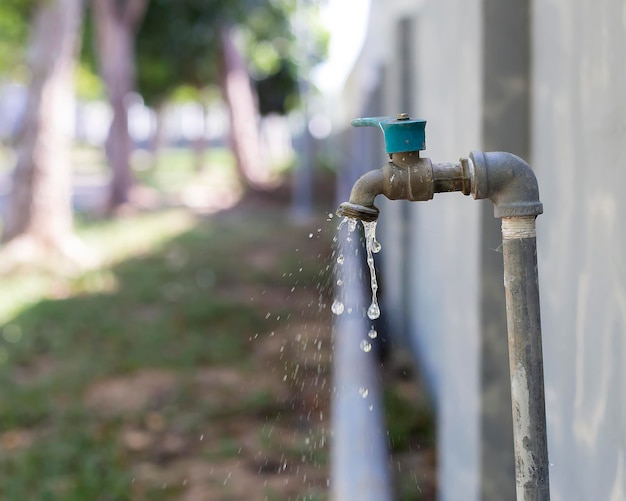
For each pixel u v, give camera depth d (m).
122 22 10.50
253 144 13.02
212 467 2.56
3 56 15.88
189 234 8.30
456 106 1.83
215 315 4.67
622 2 1.14
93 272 6.12
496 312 1.55
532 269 1.05
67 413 3.07
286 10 12.00
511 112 1.50
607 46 1.18
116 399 3.27
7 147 20.73
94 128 33.88
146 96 14.28
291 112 15.37
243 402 3.12
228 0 11.21
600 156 1.20
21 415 3.07
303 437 2.73
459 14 1.77
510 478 1.56
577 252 1.28
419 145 1.05
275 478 2.44
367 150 5.49
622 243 1.14
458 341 1.77
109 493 2.38
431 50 2.46
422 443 2.43
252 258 6.75
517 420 1.05
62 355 3.95
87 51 12.73
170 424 2.97
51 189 6.43
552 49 1.38
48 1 6.37
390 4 3.69
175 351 3.93
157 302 5.14
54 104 6.44
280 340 4.05
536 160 1.47
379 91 4.57
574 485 1.30
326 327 4.19
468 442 1.65
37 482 2.48
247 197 12.26
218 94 17.80
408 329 3.45
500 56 1.50
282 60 13.74
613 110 1.17
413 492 2.07
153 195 12.30
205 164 18.06
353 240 3.20
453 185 1.06
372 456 1.49
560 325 1.35
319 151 14.50
